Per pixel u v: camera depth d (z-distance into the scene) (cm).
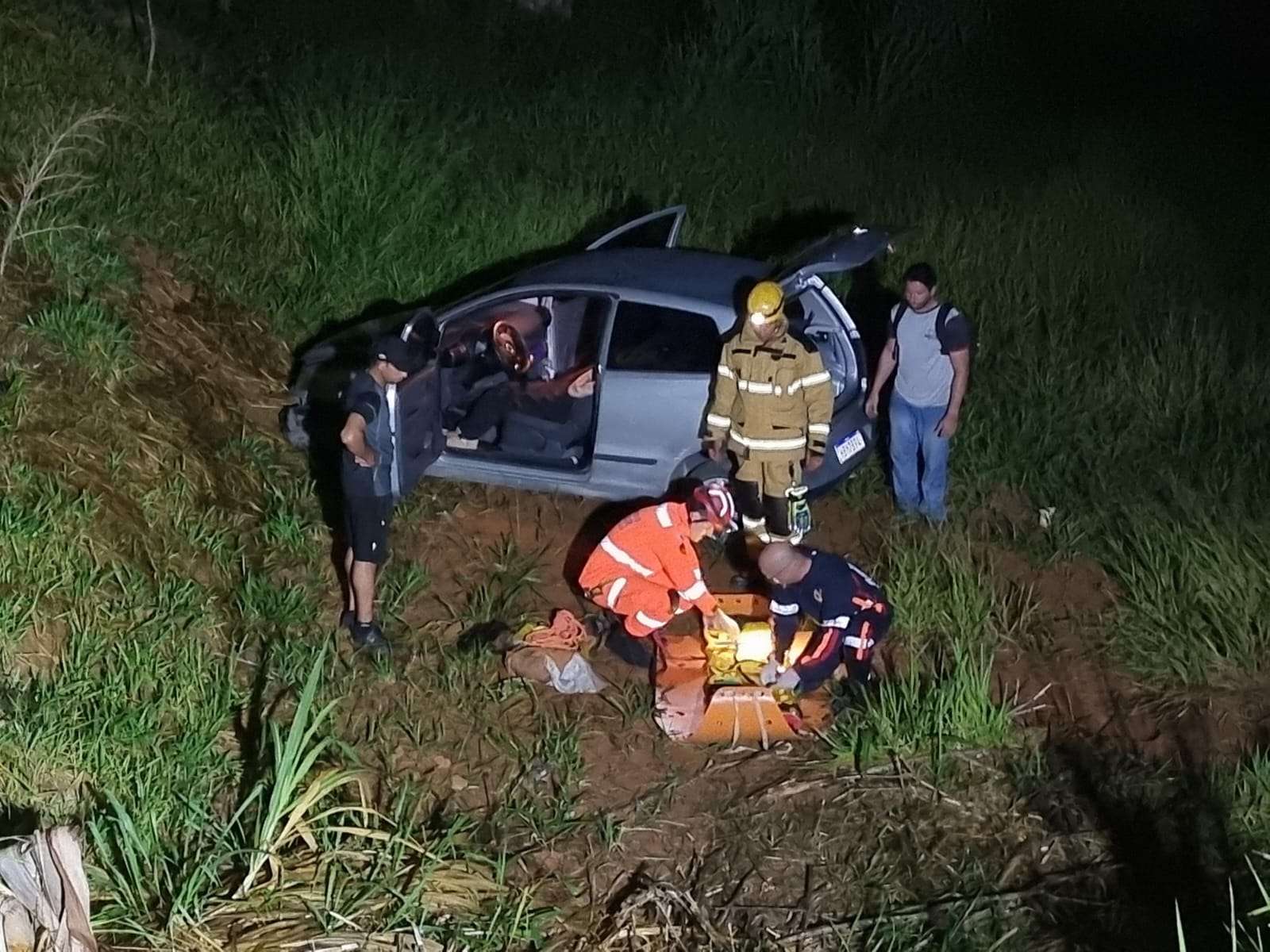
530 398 851
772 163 1365
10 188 944
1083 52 1833
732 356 756
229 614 719
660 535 697
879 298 1102
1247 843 604
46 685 617
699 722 682
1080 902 576
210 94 1230
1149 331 1098
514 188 1169
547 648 712
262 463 857
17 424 750
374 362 698
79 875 470
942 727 668
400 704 686
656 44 1658
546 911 559
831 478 809
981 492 912
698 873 596
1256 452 926
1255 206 1412
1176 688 725
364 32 1513
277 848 548
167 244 999
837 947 552
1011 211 1298
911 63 1628
